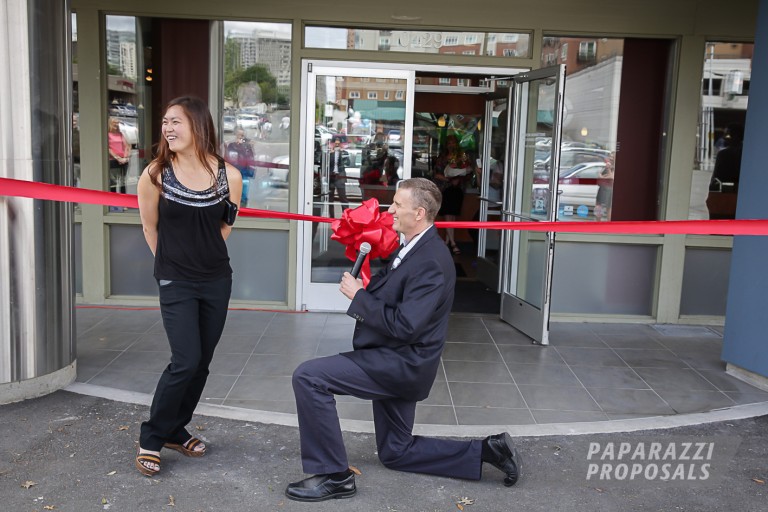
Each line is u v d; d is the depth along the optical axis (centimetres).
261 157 637
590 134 643
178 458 352
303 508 309
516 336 594
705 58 626
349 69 620
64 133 422
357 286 308
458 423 409
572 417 423
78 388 439
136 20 620
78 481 327
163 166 317
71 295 443
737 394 466
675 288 638
